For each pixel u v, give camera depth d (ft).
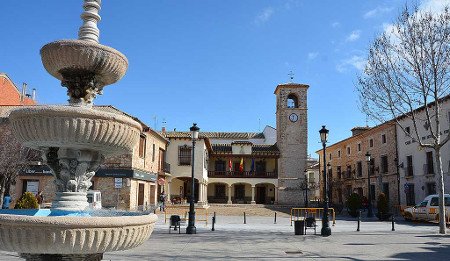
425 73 59.16
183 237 52.31
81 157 18.97
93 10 20.84
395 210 118.62
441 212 58.95
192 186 57.93
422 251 41.34
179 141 130.00
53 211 18.63
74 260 16.58
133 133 18.60
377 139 143.54
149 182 102.53
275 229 66.18
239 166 162.71
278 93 164.55
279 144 159.84
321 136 57.36
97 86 21.31
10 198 79.10
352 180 166.81
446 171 101.71
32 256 16.49
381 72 62.80
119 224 14.76
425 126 109.81
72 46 18.75
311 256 37.50
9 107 92.79
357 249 42.55
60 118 16.17
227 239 50.55
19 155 78.59
